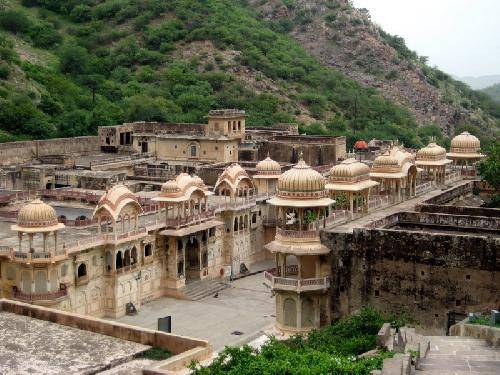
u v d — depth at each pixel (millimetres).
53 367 33625
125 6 198250
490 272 56969
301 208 63125
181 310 77750
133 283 76875
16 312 41000
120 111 151375
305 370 34844
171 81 171375
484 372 35469
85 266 72125
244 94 173375
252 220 95562
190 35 189250
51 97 150250
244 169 103500
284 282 61750
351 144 164875
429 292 58906
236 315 76250
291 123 160750
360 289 61094
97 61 176000
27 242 73000
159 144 124750
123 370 33406
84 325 38594
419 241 58906
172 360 33562
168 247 82125
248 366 34562
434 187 90438
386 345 43750
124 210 75312
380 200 75812
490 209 70375
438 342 42906
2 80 145750
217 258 89688
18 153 114312
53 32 183750
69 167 111000
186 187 83438
